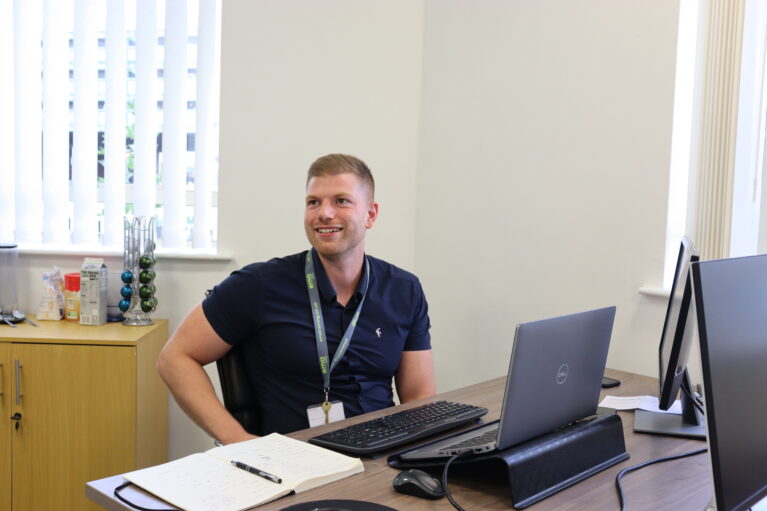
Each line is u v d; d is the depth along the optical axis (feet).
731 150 7.24
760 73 7.32
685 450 5.22
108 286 10.16
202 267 10.64
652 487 4.49
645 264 7.93
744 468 3.43
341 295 6.72
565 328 4.50
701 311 3.22
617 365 8.23
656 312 7.83
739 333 3.51
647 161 7.89
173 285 10.64
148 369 9.51
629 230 8.08
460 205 10.08
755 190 7.41
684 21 7.64
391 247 10.81
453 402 6.48
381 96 10.61
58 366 9.06
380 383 6.81
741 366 3.50
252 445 5.00
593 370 4.92
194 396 6.24
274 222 10.65
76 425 9.11
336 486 4.42
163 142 10.51
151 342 9.61
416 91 10.61
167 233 10.61
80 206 10.61
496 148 9.56
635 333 8.05
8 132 10.62
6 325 9.75
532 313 9.16
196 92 10.48
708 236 7.42
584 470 4.66
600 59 8.32
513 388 4.17
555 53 8.81
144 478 4.39
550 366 4.42
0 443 9.18
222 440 6.01
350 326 6.57
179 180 10.61
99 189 10.74
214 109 10.73
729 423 3.34
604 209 8.32
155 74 10.52
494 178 9.60
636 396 6.74
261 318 6.51
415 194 10.71
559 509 4.15
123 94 10.53
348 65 10.57
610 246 8.27
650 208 7.88
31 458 9.18
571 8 8.62
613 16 8.19
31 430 9.15
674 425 5.74
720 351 3.33
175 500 4.09
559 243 8.82
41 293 10.42
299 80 10.57
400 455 4.84
